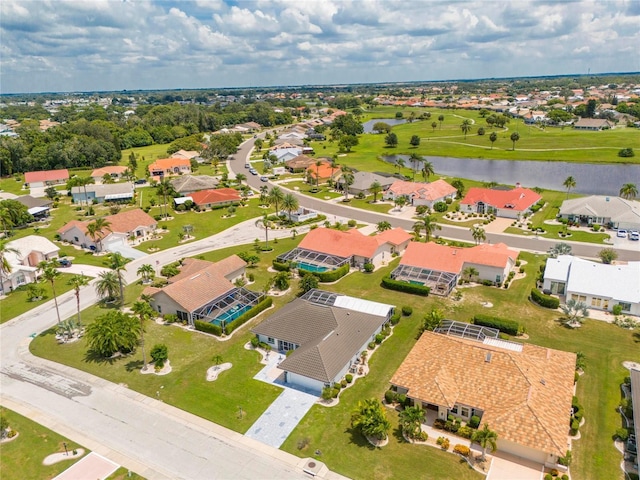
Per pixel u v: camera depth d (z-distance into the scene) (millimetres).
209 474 44719
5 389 58781
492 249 91438
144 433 50438
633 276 76000
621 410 52094
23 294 86938
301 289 85438
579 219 119062
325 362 57156
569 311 71062
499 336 66812
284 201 122312
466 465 44969
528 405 47344
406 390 55219
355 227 121688
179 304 74062
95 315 77562
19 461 46812
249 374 60531
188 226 117625
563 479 42375
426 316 69688
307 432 49844
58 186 181500
